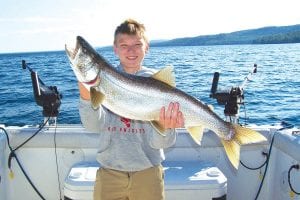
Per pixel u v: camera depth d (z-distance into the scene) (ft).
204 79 21.95
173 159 4.82
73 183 3.92
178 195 4.00
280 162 4.62
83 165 4.41
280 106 16.35
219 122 3.26
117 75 2.97
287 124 5.01
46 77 24.84
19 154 4.78
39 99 4.65
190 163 4.59
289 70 30.94
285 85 22.33
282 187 4.53
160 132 3.07
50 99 4.66
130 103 3.03
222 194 4.04
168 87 3.07
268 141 4.76
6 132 4.68
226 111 4.70
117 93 2.98
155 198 3.35
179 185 3.98
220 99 4.68
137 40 3.34
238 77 23.45
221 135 3.29
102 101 2.92
